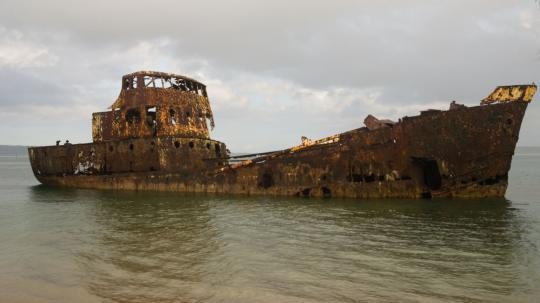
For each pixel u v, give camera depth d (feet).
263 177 57.57
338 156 53.21
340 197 53.31
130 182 66.74
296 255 28.58
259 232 35.63
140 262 27.53
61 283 24.17
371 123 53.26
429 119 49.34
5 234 36.78
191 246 31.32
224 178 59.93
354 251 29.37
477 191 49.83
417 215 42.04
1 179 117.50
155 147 64.95
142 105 67.92
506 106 48.21
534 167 167.22
